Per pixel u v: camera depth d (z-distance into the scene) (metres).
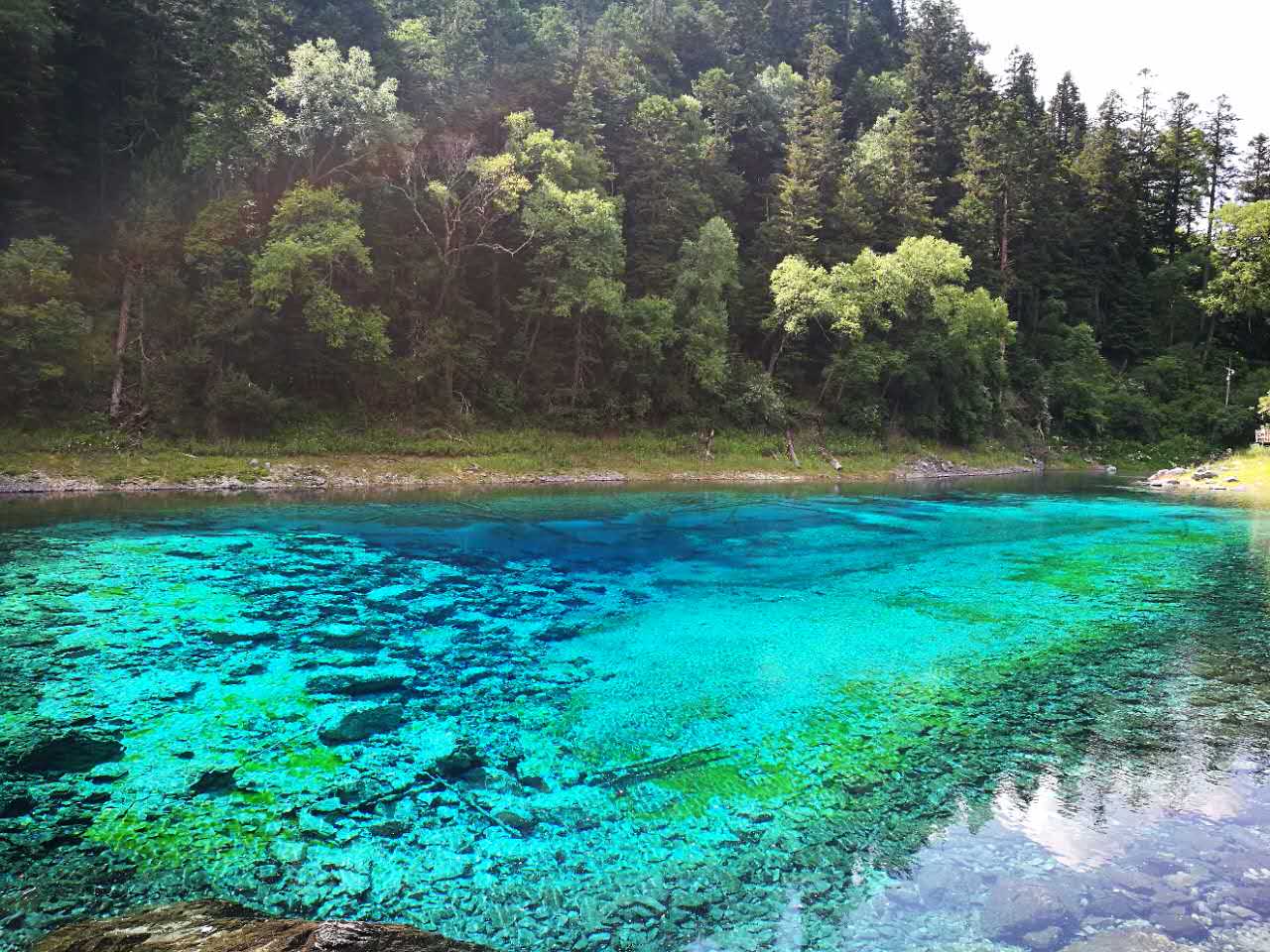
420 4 53.16
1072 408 55.69
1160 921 4.57
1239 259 60.94
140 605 11.70
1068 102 86.94
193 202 32.91
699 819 5.83
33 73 29.88
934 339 48.47
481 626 11.25
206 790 6.10
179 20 35.34
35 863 5.05
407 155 34.88
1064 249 65.94
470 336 37.97
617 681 8.98
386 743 7.11
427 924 4.50
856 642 10.75
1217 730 7.75
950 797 6.25
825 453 43.91
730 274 44.69
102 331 29.70
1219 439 55.06
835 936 4.45
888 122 67.00
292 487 28.16
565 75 47.78
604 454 37.53
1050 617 12.21
